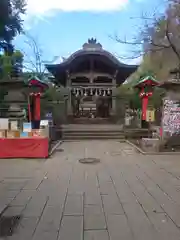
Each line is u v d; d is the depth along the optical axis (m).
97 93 22.75
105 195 5.40
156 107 17.48
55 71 22.61
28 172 7.45
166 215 4.36
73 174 7.22
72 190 5.76
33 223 4.08
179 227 3.92
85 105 35.91
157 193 5.51
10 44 19.16
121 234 3.71
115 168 7.92
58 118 20.20
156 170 7.61
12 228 3.92
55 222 4.11
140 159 9.30
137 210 4.58
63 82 26.06
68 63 21.47
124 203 4.93
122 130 16.03
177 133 11.16
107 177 6.87
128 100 22.25
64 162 8.85
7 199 5.19
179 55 15.44
